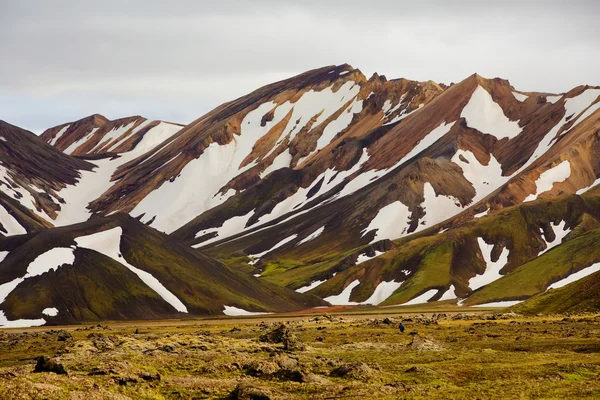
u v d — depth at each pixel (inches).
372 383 2891.2
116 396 2551.7
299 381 2960.1
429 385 2785.4
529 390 2527.1
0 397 2330.2
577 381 2733.8
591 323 5226.4
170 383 2893.7
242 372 3223.4
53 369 2908.5
